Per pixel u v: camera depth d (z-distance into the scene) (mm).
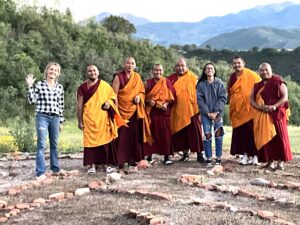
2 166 10945
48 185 8578
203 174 9312
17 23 41125
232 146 10414
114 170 9758
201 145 10664
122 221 6375
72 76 33594
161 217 6258
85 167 10641
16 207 7180
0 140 14523
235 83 10328
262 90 9508
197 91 10242
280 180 8789
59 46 38188
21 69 31141
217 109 10109
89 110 9547
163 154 10461
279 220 6195
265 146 9523
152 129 10422
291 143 15867
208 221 6164
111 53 40812
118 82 10031
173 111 10680
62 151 13766
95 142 9555
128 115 10031
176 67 10719
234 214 6445
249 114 10172
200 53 67375
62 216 6730
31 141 14539
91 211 6867
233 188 7934
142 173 9531
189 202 7102
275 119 9438
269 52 63844
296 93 37250
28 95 9172
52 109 9266
